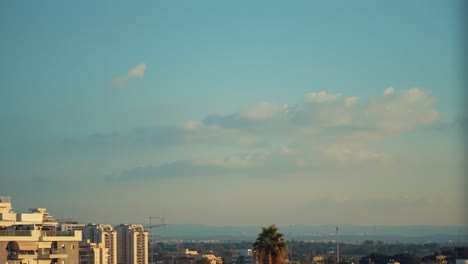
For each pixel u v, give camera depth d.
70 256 194.25
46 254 189.00
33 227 196.00
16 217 196.88
